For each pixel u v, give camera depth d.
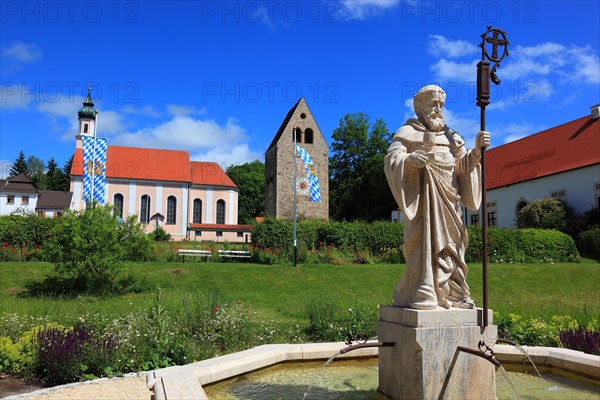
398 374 5.18
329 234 31.50
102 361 7.55
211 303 12.25
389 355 5.37
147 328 9.16
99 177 33.97
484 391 5.04
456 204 5.54
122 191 62.81
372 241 31.95
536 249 32.41
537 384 6.20
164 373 5.86
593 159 38.84
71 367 7.27
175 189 64.75
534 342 9.07
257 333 10.75
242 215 83.94
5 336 8.84
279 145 56.22
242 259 29.22
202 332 10.03
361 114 68.56
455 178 5.58
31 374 7.53
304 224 31.62
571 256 32.28
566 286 23.55
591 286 23.72
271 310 15.78
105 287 19.02
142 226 22.38
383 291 21.02
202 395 4.91
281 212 55.12
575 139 44.50
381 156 63.53
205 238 63.56
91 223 19.17
